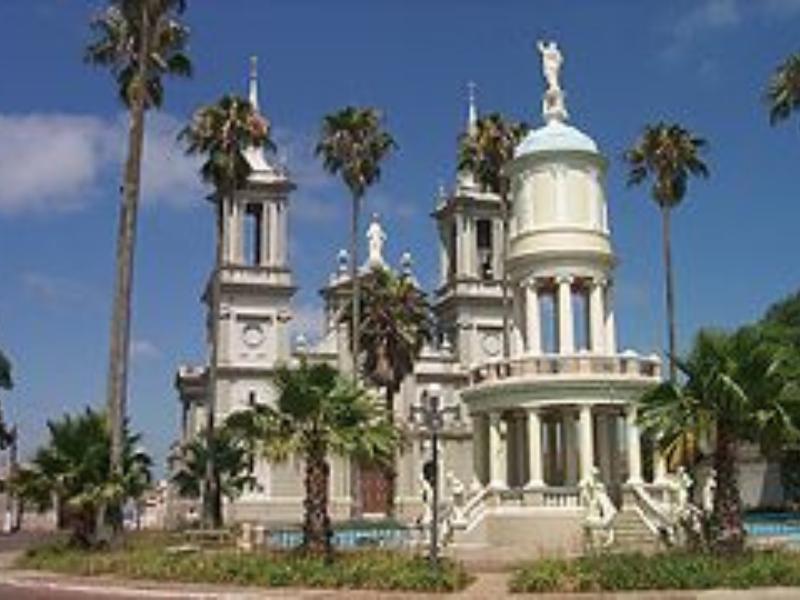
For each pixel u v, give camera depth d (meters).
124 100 52.25
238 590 31.84
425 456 80.81
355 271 66.94
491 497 46.34
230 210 90.56
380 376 68.56
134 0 50.84
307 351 89.19
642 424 31.97
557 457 50.78
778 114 58.03
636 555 32.12
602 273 50.97
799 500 69.50
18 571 40.31
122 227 46.66
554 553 38.47
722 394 30.28
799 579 28.97
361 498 83.12
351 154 67.31
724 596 27.61
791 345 32.22
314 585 32.09
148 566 36.34
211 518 60.06
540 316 51.25
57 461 42.78
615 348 51.28
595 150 52.19
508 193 60.41
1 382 78.31
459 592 30.08
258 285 89.62
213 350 61.88
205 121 61.38
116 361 44.94
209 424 60.91
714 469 32.00
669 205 67.19
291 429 35.62
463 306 95.56
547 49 55.16
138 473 44.12
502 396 47.59
